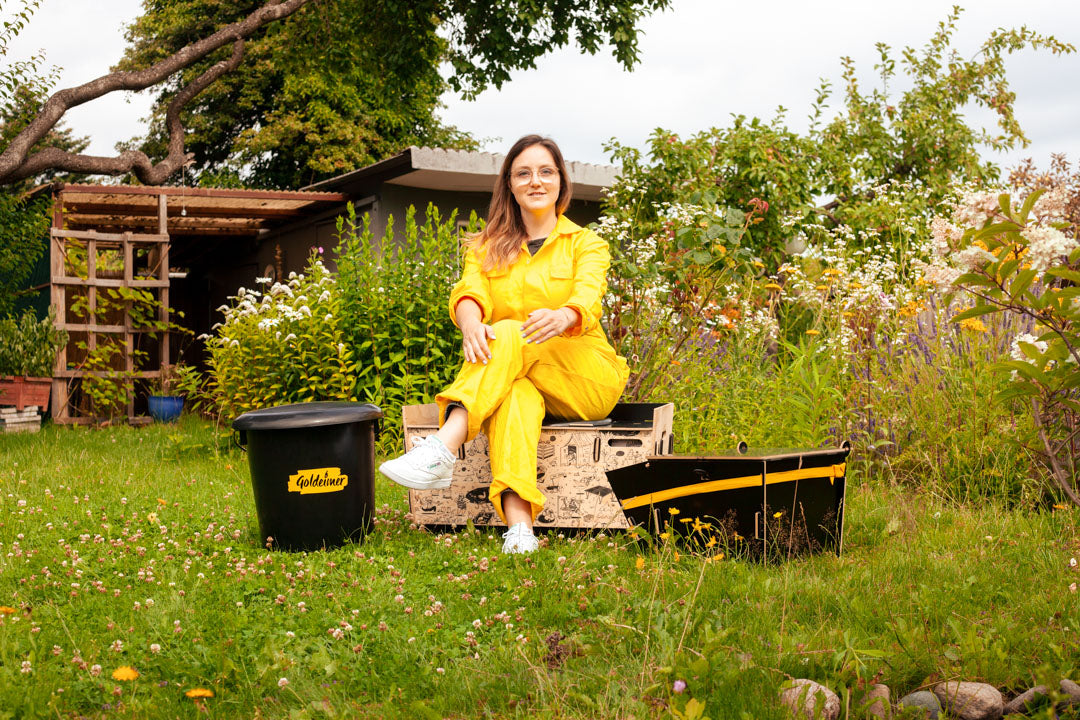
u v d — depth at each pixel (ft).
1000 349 16.12
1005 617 8.40
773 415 17.66
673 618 8.29
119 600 9.27
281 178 81.92
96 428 33.14
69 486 16.89
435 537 12.44
